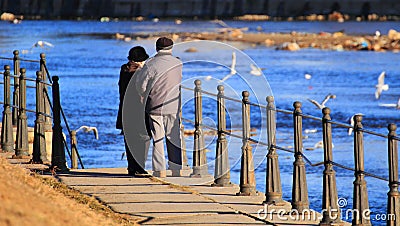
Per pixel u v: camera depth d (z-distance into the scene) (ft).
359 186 67.62
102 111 218.59
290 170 133.80
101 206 75.15
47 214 55.21
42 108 96.99
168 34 619.26
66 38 592.60
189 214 73.56
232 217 72.95
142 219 71.51
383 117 213.66
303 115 73.36
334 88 288.10
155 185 84.94
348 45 508.53
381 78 152.87
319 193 112.68
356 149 67.67
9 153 102.17
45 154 96.78
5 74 103.55
